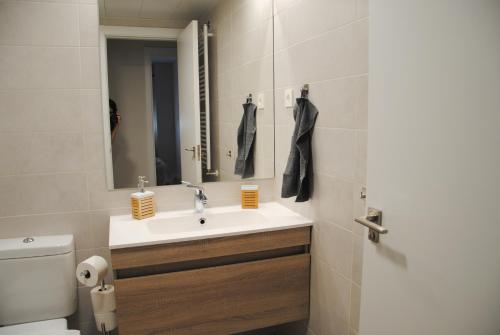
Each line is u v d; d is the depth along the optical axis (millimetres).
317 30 1838
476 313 973
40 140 2016
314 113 1899
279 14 2229
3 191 1996
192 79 2244
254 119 2361
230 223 2223
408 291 1188
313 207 1996
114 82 2102
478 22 928
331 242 1845
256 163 2395
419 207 1129
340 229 1764
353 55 1584
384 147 1257
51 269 1915
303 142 1936
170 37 2184
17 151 1992
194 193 2283
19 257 1871
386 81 1233
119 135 2139
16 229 2035
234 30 2273
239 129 2350
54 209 2074
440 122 1045
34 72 1970
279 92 2287
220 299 1905
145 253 1758
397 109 1193
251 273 1941
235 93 2314
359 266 1643
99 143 2094
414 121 1131
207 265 1889
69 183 2080
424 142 1100
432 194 1083
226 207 2336
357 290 1665
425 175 1104
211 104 2293
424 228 1115
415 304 1164
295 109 2025
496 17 886
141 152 2191
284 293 2023
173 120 2234
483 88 923
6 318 1889
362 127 1562
